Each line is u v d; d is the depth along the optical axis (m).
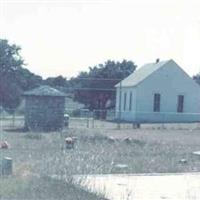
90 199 13.62
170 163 23.88
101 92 89.56
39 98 46.66
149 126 59.44
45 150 27.78
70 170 17.77
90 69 99.31
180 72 72.31
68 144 29.69
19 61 93.06
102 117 73.50
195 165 23.53
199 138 42.72
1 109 74.88
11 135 38.47
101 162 21.95
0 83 89.38
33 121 46.59
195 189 16.23
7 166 17.72
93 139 35.94
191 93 72.56
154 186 16.69
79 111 72.94
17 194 13.88
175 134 47.56
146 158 25.72
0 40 92.00
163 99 71.56
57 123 47.03
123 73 96.25
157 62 75.56
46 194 13.93
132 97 71.81
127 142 34.97
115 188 15.77
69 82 107.12
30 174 17.42
